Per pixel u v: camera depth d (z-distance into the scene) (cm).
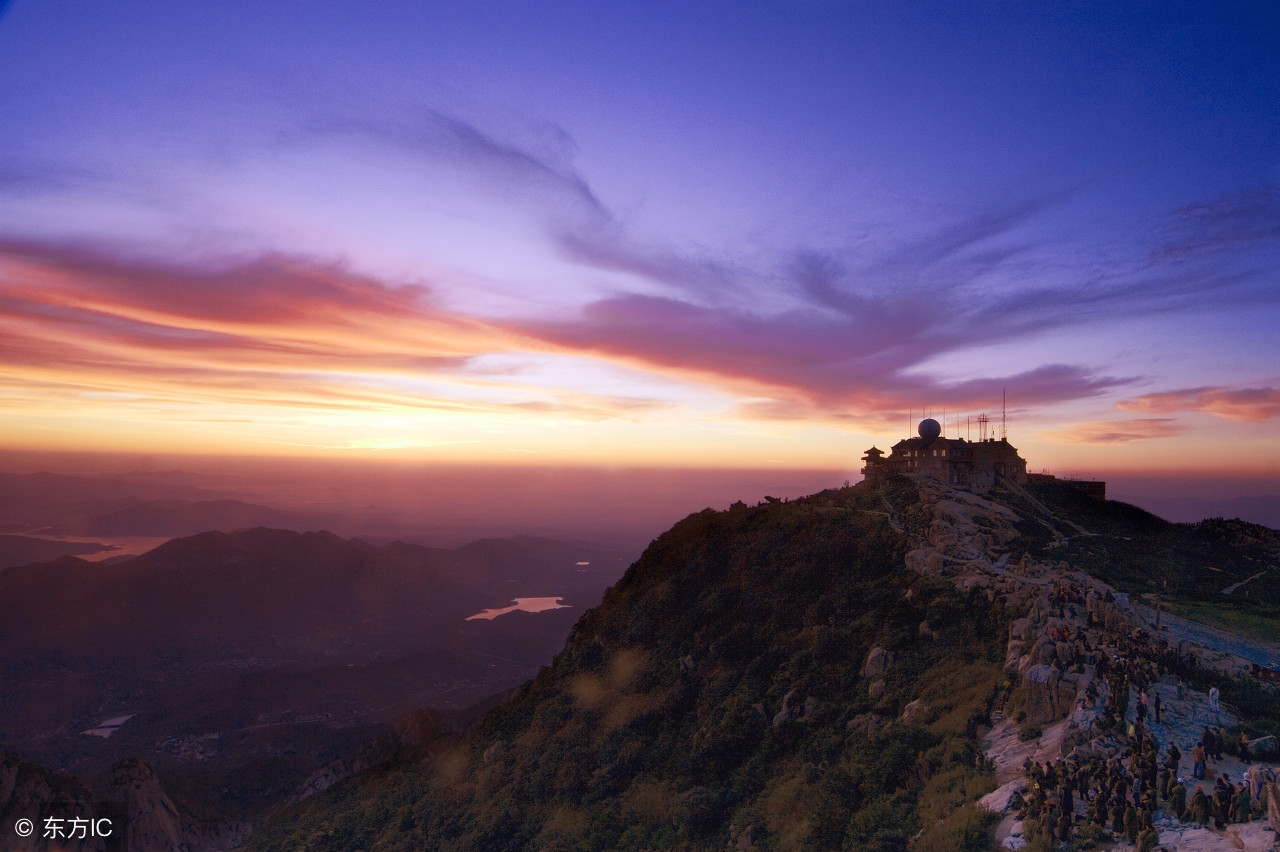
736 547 8806
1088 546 8206
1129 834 2659
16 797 10481
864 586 6906
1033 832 2822
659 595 8719
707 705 6419
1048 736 3684
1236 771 3078
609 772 6353
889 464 11656
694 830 4922
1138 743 3180
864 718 5016
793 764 5012
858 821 3728
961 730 4144
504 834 6325
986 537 7656
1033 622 4750
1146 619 5691
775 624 7075
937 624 5653
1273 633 5706
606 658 8431
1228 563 8200
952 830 3089
